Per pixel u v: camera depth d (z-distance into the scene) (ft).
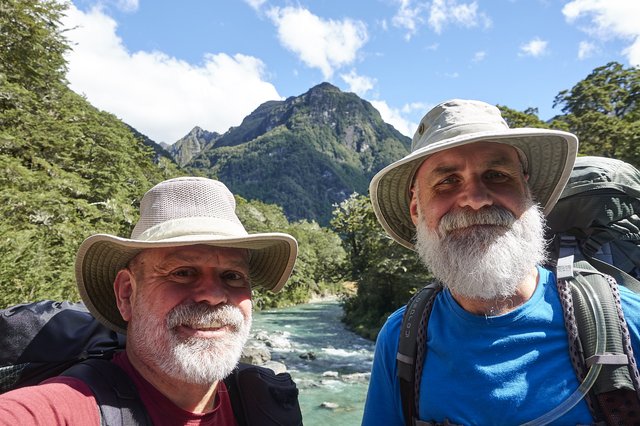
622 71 23.77
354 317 28.19
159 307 1.71
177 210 1.82
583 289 1.66
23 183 16.21
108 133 25.21
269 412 1.80
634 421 1.45
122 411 1.47
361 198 34.65
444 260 1.79
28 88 23.94
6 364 1.68
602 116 19.88
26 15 22.11
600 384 1.49
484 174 1.82
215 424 1.76
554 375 1.58
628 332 1.52
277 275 2.24
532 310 1.69
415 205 2.12
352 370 15.90
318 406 11.53
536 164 2.02
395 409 2.03
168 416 1.64
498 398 1.59
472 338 1.72
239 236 1.74
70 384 1.45
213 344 1.70
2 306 9.32
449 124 1.82
